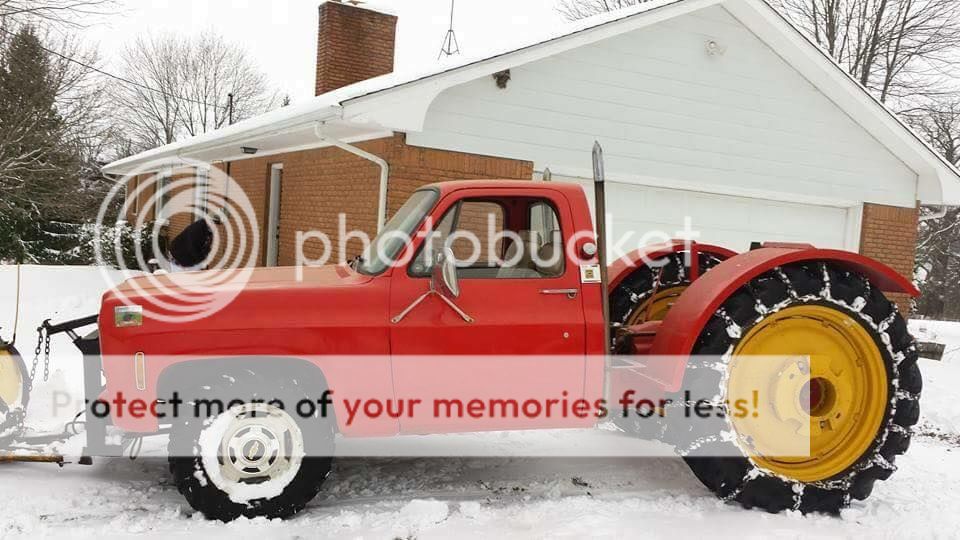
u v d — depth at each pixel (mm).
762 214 10359
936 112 21719
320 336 3971
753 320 4223
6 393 4590
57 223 20031
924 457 5711
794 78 10234
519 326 4129
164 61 42844
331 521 3986
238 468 3957
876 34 21266
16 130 17688
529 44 8500
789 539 3932
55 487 4309
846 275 4480
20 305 11516
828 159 10516
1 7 16547
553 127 9016
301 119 8227
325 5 14617
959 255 27812
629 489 4648
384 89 7660
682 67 9641
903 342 4445
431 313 4094
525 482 4723
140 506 4121
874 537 4004
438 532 3895
